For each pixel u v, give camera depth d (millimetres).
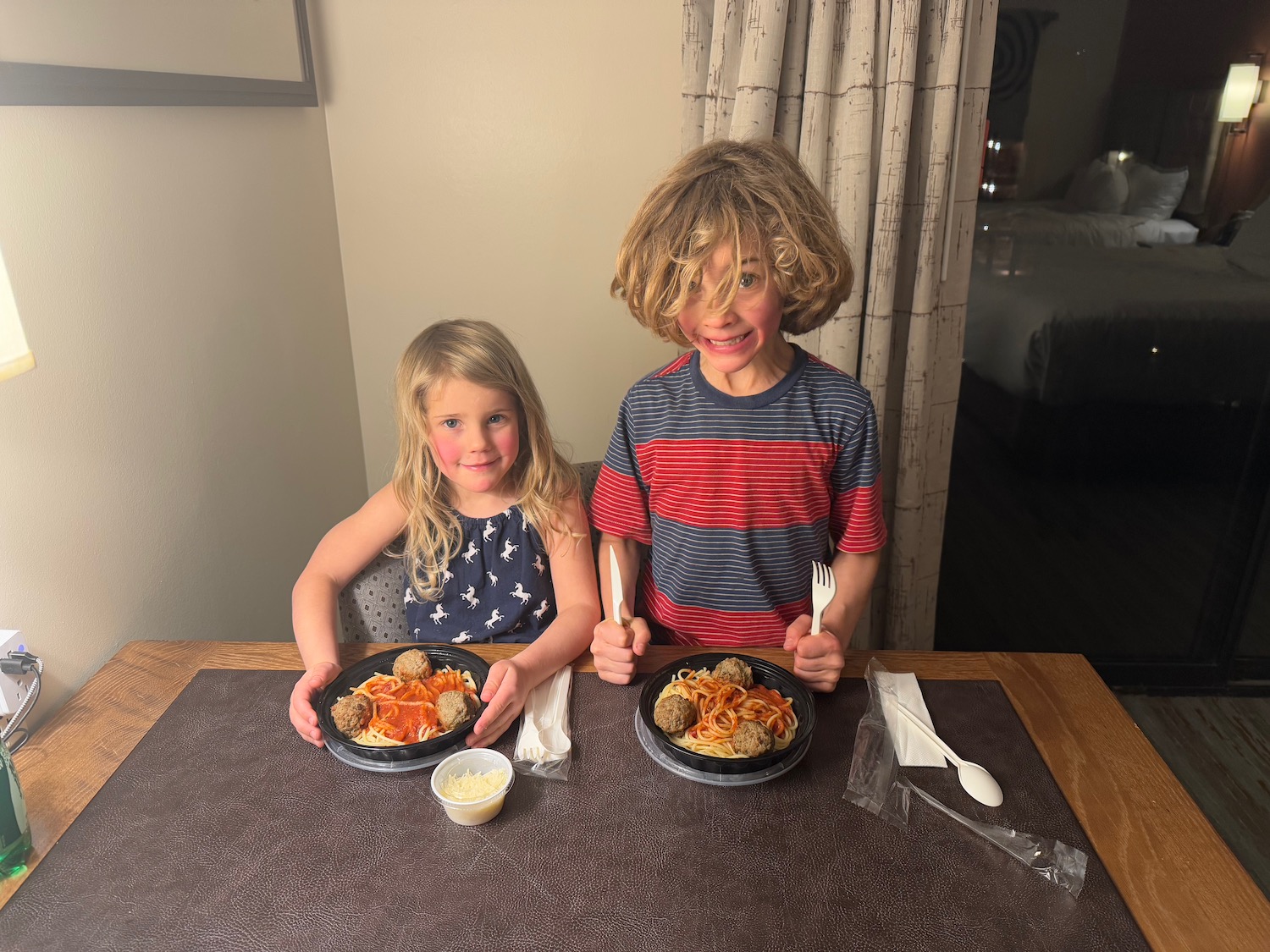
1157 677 2334
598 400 2141
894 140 1580
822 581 1015
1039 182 1975
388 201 1941
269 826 823
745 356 1021
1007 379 2166
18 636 978
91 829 820
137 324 1230
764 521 1182
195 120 1365
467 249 1989
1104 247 2016
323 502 1906
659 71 1868
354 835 811
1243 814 1908
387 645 1126
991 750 930
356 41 1817
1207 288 2020
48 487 1061
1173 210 1962
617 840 803
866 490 1179
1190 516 2229
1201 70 1836
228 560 1495
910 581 1913
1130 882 761
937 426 1864
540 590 1270
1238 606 2246
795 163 1058
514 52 1839
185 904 738
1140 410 2156
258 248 1590
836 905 736
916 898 744
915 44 1527
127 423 1212
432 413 1124
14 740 941
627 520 1248
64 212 1077
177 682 1057
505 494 1252
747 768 859
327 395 1920
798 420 1145
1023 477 2260
